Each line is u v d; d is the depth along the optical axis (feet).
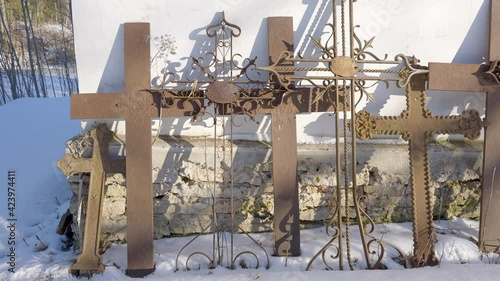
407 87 12.79
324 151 13.48
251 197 13.61
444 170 13.94
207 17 12.94
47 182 19.36
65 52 51.24
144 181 12.31
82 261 11.98
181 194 13.41
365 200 13.99
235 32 13.05
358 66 13.50
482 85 13.05
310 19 13.15
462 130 12.79
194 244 13.14
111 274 11.91
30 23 48.80
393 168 13.85
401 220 14.26
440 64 12.80
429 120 12.75
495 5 13.32
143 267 12.09
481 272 11.50
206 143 13.39
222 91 12.30
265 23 13.05
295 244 12.60
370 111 13.75
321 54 13.28
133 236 12.17
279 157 12.73
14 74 47.29
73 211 13.33
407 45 13.51
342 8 12.23
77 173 13.14
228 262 12.23
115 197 13.21
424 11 13.41
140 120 12.43
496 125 13.01
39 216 17.25
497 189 12.98
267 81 13.01
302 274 11.53
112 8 12.69
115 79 12.96
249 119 13.52
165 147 13.10
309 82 13.30
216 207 13.55
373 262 12.26
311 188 13.76
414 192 12.53
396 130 12.67
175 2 12.83
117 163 12.62
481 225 12.89
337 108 12.12
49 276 11.89
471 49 13.65
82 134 13.04
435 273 11.46
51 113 27.86
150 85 12.50
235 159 13.37
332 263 12.18
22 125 25.93
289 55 12.46
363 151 13.67
